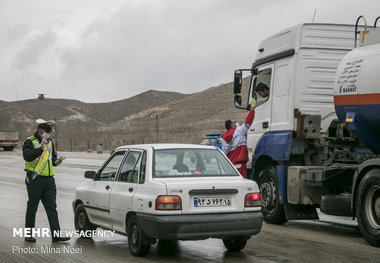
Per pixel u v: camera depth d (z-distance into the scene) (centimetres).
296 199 1077
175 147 820
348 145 1084
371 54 915
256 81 1267
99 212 880
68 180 2162
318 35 1144
